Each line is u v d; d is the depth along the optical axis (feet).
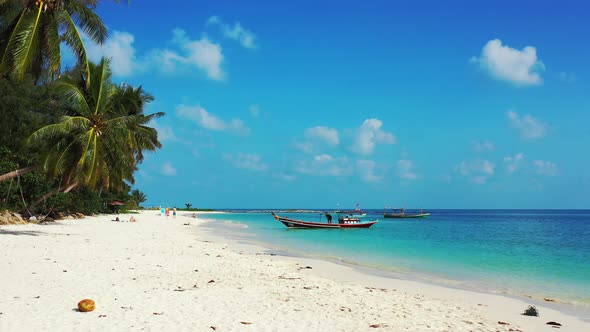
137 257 60.39
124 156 103.04
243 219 314.55
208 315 30.04
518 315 35.99
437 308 36.88
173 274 47.62
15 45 60.49
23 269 45.11
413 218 384.68
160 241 89.86
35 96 112.78
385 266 67.15
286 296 38.37
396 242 114.32
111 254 62.18
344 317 31.55
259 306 33.73
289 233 147.43
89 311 29.45
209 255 67.77
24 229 98.78
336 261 71.46
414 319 32.17
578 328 32.24
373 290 44.42
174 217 267.39
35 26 61.82
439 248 99.40
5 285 36.81
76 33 67.31
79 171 88.07
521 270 65.77
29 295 33.45
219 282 44.04
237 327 27.37
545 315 36.35
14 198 121.19
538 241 123.65
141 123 125.39
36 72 70.74
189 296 36.06
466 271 64.13
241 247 90.43
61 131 82.07
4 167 109.40
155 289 38.50
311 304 35.50
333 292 41.52
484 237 140.87
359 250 91.40
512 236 146.41
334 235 139.85
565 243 116.88
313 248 94.43
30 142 82.74
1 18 73.46
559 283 54.24
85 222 148.66
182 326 26.96
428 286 49.83
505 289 49.80
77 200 176.24
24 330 24.66
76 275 43.32
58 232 98.22
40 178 121.80
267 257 72.43
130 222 175.32
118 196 289.33
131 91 112.78
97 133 89.56
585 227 221.66
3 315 27.40
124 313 29.45
